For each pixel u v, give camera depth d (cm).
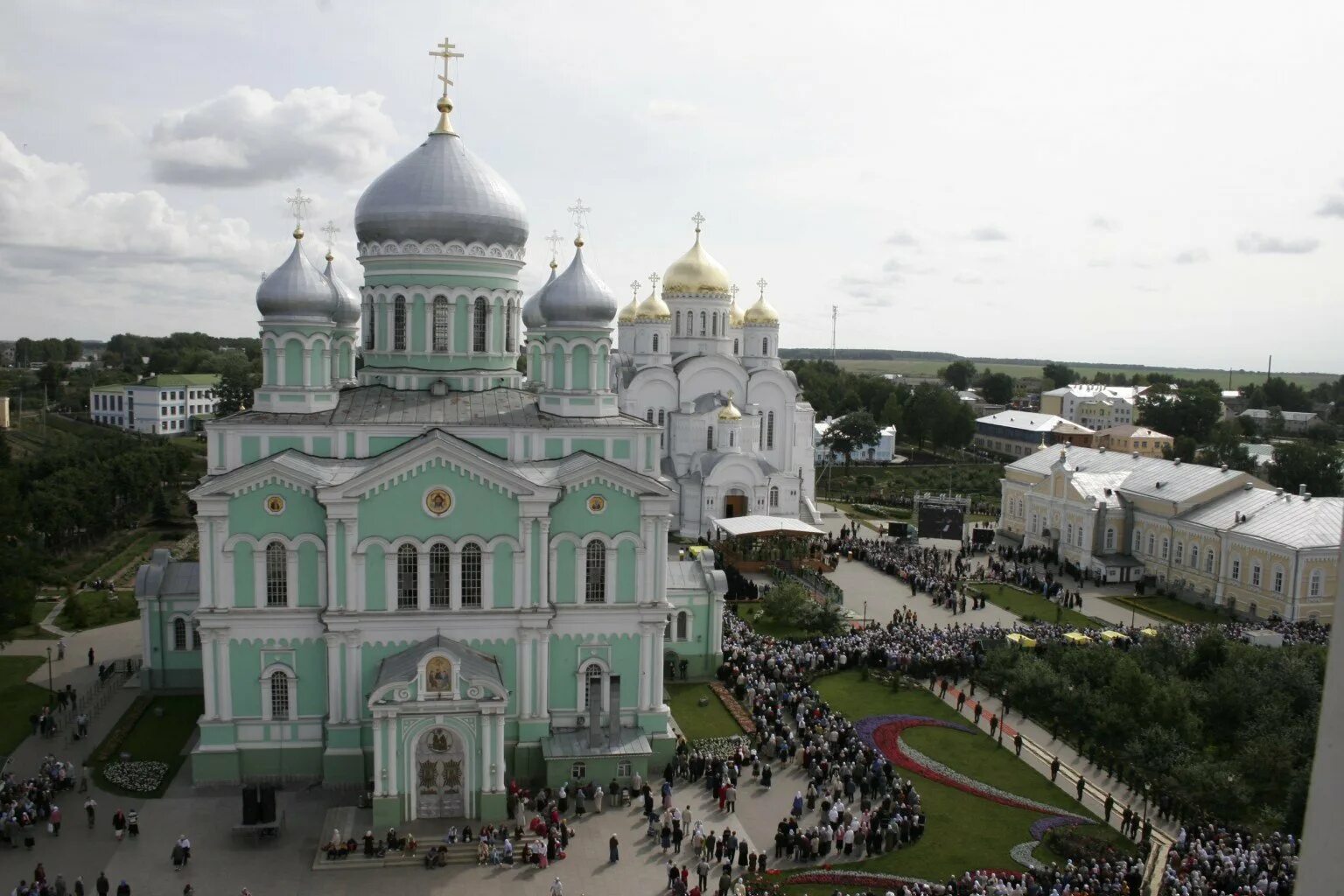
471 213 6172
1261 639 7650
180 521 13212
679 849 4941
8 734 6084
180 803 5269
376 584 5462
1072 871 4641
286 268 5741
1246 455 16475
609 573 5747
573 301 6050
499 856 4791
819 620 8325
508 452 5838
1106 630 8275
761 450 12962
